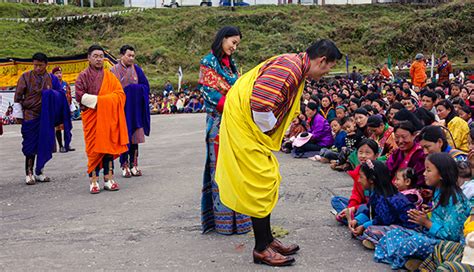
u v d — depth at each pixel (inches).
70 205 260.7
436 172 167.0
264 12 1754.4
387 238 172.2
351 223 197.9
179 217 233.5
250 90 164.9
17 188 307.6
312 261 176.1
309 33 1600.6
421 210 185.6
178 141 515.8
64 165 390.9
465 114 322.3
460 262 146.3
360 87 550.6
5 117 851.4
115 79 285.7
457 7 1583.4
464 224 159.8
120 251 191.3
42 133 315.6
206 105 206.7
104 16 1785.2
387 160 228.4
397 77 1059.9
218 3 2062.0
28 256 188.2
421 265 161.3
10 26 1718.8
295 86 165.5
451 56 1446.9
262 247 174.6
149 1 2114.9
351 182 293.9
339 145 353.1
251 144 165.0
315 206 246.2
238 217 206.5
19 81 310.0
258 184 166.7
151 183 305.7
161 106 1008.9
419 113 274.1
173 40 1662.2
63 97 326.3
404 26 1578.5
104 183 295.0
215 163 204.4
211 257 182.7
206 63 204.7
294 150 393.1
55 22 1765.5
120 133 284.5
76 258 185.0
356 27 1643.7
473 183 177.8
